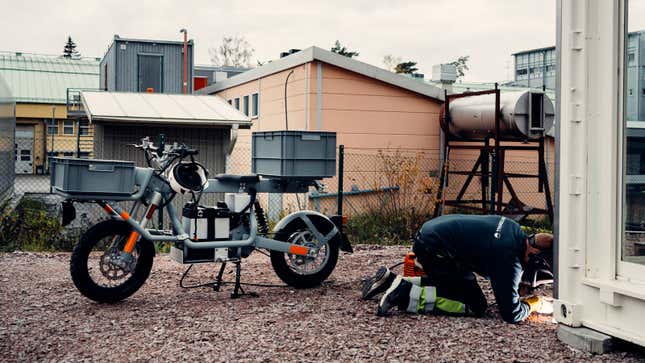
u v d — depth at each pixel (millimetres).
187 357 4480
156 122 13773
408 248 9844
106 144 14086
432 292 5535
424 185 12062
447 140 13148
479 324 5305
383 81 13977
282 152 6422
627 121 4816
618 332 4598
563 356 4570
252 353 4566
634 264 4695
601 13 4871
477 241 5273
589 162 4891
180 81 27094
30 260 8320
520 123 11703
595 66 4895
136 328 5145
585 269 4898
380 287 6008
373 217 11812
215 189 6309
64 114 38344
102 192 5633
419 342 4820
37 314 5543
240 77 18406
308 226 6605
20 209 11164
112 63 26578
